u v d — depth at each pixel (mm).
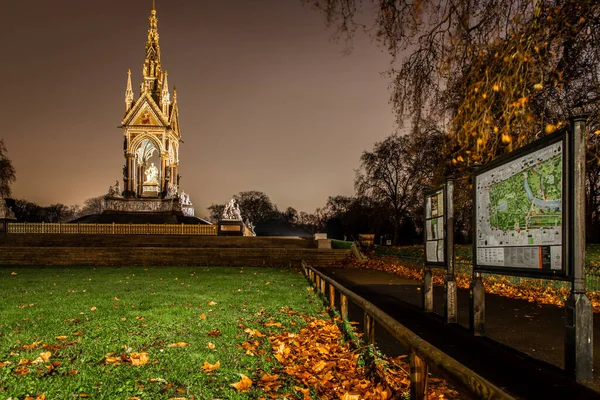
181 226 38406
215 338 6922
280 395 4523
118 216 49625
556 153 5262
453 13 8477
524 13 7328
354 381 4793
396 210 50500
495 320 8734
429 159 25906
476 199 7523
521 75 7352
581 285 4973
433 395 4500
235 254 27828
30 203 107062
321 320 8438
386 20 8633
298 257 28188
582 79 8383
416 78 9820
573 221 4969
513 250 6254
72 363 5605
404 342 3584
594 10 6812
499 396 2082
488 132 8695
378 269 24125
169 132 54500
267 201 112562
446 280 8500
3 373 5152
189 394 4496
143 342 6605
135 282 16000
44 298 11570
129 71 55625
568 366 5008
